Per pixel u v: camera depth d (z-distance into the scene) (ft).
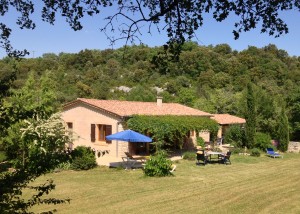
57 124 65.10
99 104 94.58
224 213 42.73
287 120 116.98
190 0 17.33
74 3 17.61
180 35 18.19
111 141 90.48
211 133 113.70
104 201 47.26
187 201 48.08
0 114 14.84
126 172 70.08
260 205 46.85
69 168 71.61
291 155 107.45
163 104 119.03
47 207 43.29
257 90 128.98
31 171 16.87
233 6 17.12
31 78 71.82
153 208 44.29
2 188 15.26
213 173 71.41
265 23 17.28
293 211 44.27
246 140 112.47
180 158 90.84
